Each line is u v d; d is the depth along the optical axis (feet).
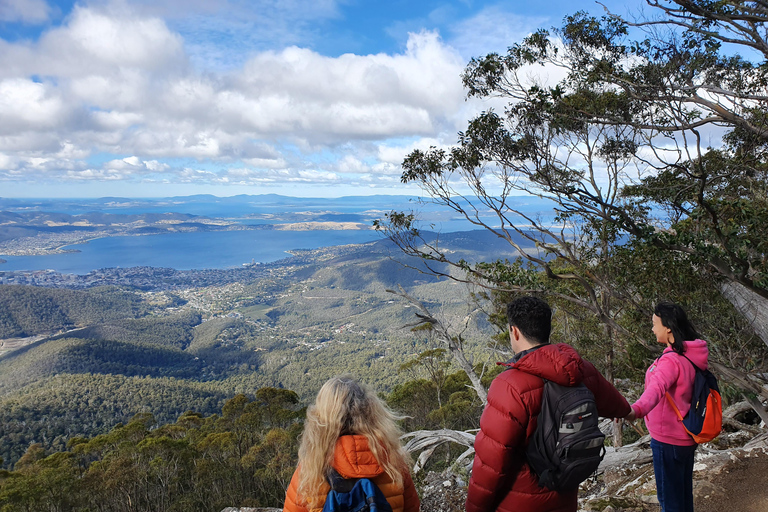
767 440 13.08
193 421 165.89
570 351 5.26
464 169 22.52
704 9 14.43
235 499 93.61
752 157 19.51
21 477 99.45
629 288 21.13
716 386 7.13
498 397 5.14
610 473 17.07
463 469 18.58
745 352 18.25
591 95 19.89
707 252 15.64
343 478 4.33
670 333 7.31
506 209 22.38
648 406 6.55
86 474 99.19
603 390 5.58
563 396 4.91
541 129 20.95
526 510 5.07
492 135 20.86
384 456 4.50
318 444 4.48
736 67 18.43
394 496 4.47
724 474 10.89
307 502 4.43
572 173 20.84
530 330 5.39
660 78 18.10
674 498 7.26
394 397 98.78
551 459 4.80
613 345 28.37
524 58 20.76
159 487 102.83
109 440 137.80
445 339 26.99
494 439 5.05
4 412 314.55
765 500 9.39
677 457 7.20
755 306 15.43
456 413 72.84
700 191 15.37
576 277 21.27
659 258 18.20
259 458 99.40
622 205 21.07
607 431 26.30
